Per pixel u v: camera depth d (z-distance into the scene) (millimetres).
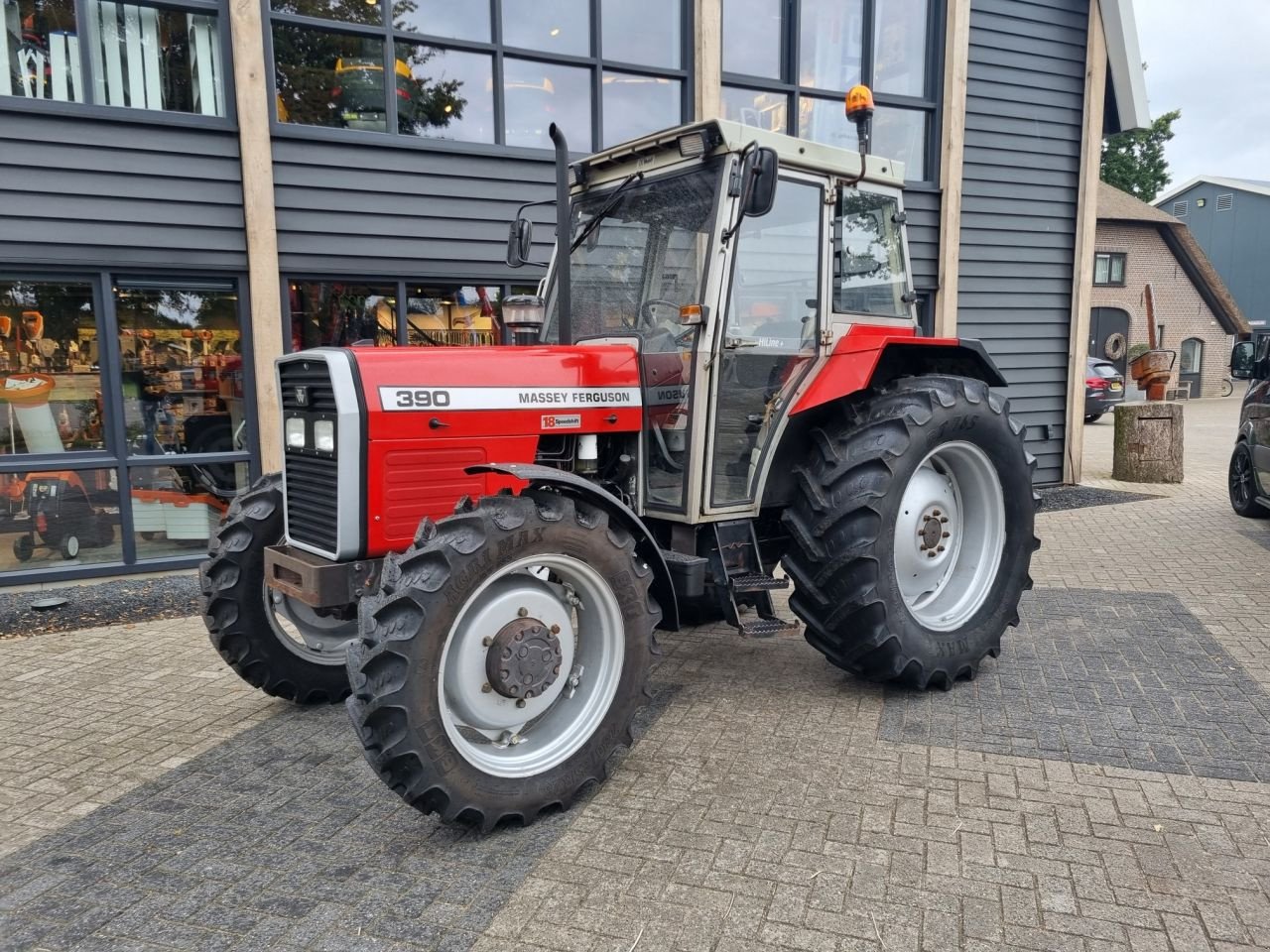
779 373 3584
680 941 2150
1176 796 2803
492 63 6270
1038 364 8703
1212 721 3367
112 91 5438
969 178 8016
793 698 3666
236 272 5711
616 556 2857
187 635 4633
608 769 3057
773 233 3490
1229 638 4324
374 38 5930
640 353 3387
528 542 2641
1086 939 2133
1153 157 38875
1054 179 8492
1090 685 3752
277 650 3559
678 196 3430
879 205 4027
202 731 3459
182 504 5816
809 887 2359
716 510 3408
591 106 6633
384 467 2795
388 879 2432
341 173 5844
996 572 3914
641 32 6715
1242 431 7453
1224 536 6680
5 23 5145
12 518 5461
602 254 3721
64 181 5199
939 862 2463
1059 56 8305
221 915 2275
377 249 5996
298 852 2578
